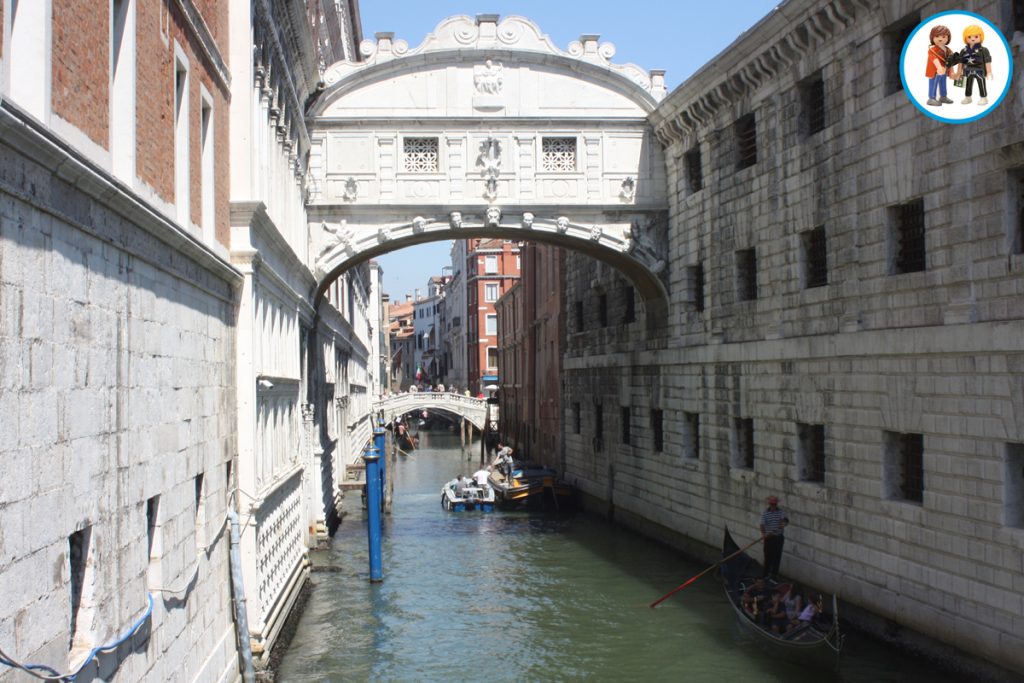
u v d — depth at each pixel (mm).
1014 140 13117
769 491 20062
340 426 36219
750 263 21641
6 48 6105
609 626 18609
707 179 23328
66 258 7125
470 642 17703
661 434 27094
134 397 8836
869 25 16438
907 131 15383
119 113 8797
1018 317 13117
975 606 13773
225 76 14430
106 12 8227
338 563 24938
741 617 17719
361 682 15539
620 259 26375
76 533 7461
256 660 14469
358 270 49906
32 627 6465
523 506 35031
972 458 13867
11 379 6141
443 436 81375
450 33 25453
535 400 45938
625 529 29625
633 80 25766
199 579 11586
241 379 14445
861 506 16656
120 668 8375
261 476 15531
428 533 29672
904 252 15898
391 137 25375
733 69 20797
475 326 89188
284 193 20359
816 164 18234
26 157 6301
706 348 23250
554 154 25875
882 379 16031
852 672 14922
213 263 12078
